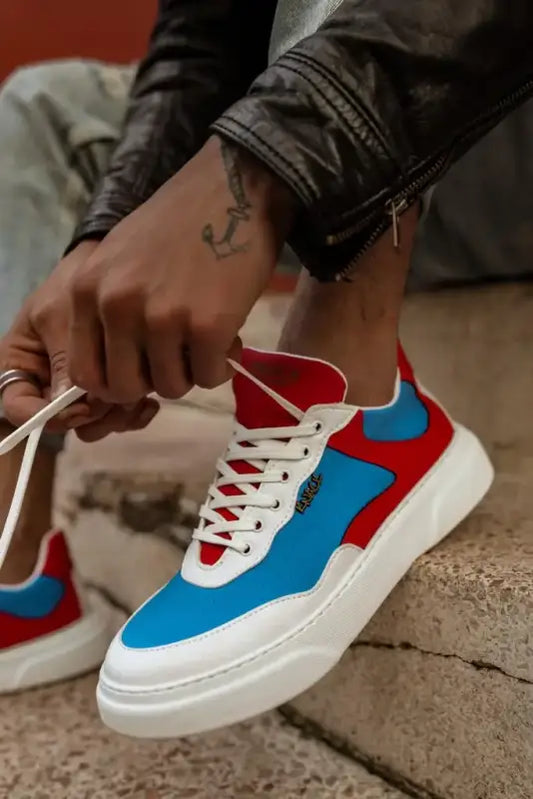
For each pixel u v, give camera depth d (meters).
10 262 0.87
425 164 0.50
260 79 0.48
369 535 0.60
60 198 0.92
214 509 0.60
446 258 0.97
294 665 0.54
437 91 0.48
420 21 0.48
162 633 0.54
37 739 0.71
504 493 0.79
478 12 0.48
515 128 0.86
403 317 1.07
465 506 0.66
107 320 0.45
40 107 0.95
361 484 0.60
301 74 0.47
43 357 0.64
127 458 1.01
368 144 0.47
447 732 0.58
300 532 0.57
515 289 0.97
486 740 0.55
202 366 0.46
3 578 0.81
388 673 0.62
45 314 0.60
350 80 0.47
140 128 0.74
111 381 0.47
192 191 0.46
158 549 0.87
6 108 0.96
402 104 0.48
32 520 0.83
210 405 1.18
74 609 0.83
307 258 0.51
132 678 0.52
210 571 0.56
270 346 1.17
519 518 0.70
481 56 0.49
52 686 0.81
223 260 0.45
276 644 0.54
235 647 0.53
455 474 0.66
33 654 0.80
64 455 1.11
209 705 0.52
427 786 0.59
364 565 0.59
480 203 0.90
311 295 0.63
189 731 0.52
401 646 0.61
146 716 0.52
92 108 0.99
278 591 0.55
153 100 0.75
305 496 0.58
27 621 0.80
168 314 0.44
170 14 0.79
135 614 0.58
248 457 0.60
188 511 0.84
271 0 0.77
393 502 0.61
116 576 0.94
